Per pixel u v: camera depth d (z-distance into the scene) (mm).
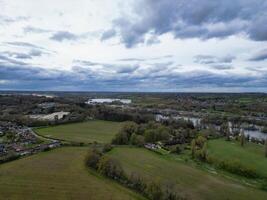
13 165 88812
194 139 136625
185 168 98000
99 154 91750
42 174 81062
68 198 66375
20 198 65875
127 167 92125
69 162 93375
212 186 82312
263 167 100312
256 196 77438
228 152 118812
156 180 78062
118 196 68438
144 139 134625
